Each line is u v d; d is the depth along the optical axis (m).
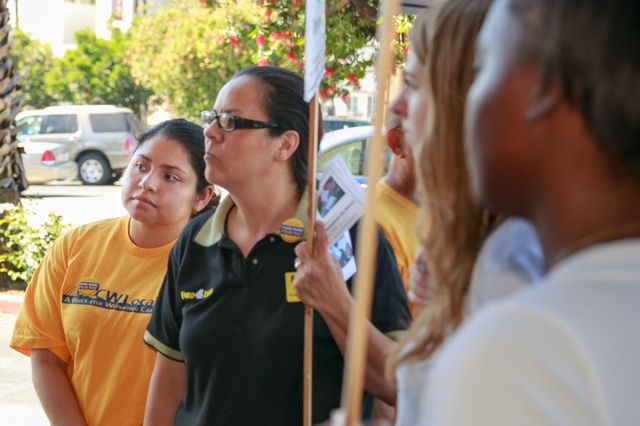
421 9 3.60
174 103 28.84
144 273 3.66
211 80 27.48
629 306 1.12
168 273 3.19
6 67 10.44
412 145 2.13
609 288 1.15
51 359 3.82
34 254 10.91
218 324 2.91
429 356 1.81
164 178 3.73
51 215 11.10
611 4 1.17
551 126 1.22
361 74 11.04
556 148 1.22
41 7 44.62
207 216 3.17
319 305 2.63
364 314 1.36
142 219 3.68
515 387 1.11
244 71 3.05
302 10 11.25
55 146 25.59
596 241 1.22
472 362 1.14
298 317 2.85
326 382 2.84
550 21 1.21
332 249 2.85
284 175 3.01
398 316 2.80
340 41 10.62
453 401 1.14
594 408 1.09
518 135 1.25
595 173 1.21
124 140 27.56
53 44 44.75
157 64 27.80
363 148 11.16
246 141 2.97
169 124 3.84
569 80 1.19
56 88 36.72
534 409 1.10
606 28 1.17
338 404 2.83
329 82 10.98
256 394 2.86
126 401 3.59
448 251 1.83
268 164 2.99
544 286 1.18
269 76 3.02
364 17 10.74
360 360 1.35
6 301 10.58
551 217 1.25
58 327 3.80
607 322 1.12
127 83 36.47
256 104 2.97
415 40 2.07
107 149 27.50
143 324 3.59
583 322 1.12
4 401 7.62
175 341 3.19
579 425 1.09
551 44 1.20
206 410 2.91
